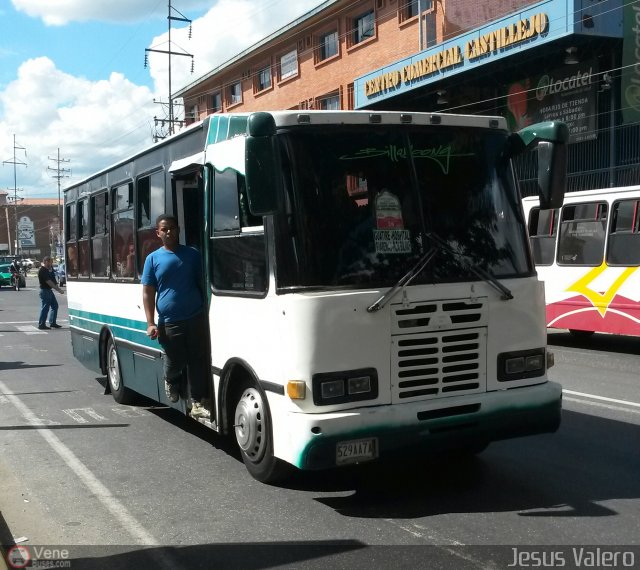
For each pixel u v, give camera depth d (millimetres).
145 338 7805
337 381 4789
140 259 7898
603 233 13562
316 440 4664
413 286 5008
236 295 5605
